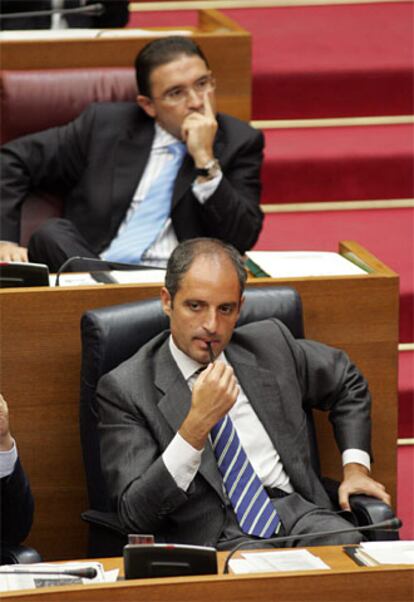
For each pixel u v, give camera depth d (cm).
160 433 1109
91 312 1173
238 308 1126
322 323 1284
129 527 1081
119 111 1617
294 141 1983
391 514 1117
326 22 2203
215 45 1773
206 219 1553
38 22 1884
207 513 1109
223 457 1123
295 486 1155
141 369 1135
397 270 1767
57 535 1253
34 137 1614
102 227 1588
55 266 1451
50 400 1227
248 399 1170
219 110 1798
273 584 819
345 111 2042
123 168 1596
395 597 831
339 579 828
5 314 1207
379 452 1312
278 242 1844
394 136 2006
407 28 2180
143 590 803
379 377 1300
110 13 1894
